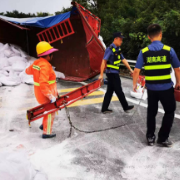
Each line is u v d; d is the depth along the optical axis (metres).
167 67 2.54
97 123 3.79
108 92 4.17
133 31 10.48
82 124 3.75
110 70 3.94
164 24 8.28
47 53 2.80
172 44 8.80
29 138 3.20
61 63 8.75
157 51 2.52
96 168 2.46
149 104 2.80
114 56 3.85
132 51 10.59
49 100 3.04
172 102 2.65
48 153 2.77
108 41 12.97
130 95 5.68
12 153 2.13
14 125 3.71
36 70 2.82
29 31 9.37
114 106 4.76
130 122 3.83
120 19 12.39
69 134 3.33
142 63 2.65
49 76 2.95
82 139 3.17
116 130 3.49
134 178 2.29
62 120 3.95
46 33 7.62
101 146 2.96
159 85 2.59
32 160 2.59
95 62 6.89
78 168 2.46
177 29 7.98
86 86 3.53
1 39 9.04
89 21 6.88
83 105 4.86
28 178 1.94
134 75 2.73
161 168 2.45
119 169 2.45
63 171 2.41
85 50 7.86
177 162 2.56
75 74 8.34
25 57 8.30
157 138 3.18
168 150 2.83
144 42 9.43
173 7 8.95
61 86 6.98
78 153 2.78
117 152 2.80
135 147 2.93
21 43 9.62
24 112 4.38
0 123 3.79
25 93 5.88
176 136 3.22
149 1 11.20
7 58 7.91
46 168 2.45
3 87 6.51
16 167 1.90
